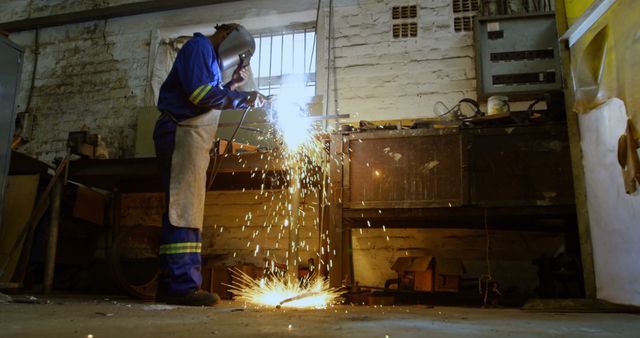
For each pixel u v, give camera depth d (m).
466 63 4.41
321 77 4.68
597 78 2.83
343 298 3.12
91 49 5.36
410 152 3.28
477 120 3.28
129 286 3.24
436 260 3.56
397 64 4.54
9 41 3.39
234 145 3.62
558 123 3.13
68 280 4.43
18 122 5.28
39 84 5.42
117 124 5.11
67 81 5.35
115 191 4.49
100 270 4.41
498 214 3.12
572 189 3.06
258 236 4.52
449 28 4.52
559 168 3.09
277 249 4.45
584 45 2.96
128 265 3.89
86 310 2.18
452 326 1.67
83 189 4.52
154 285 3.38
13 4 5.73
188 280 2.68
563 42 3.20
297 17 4.96
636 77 2.38
